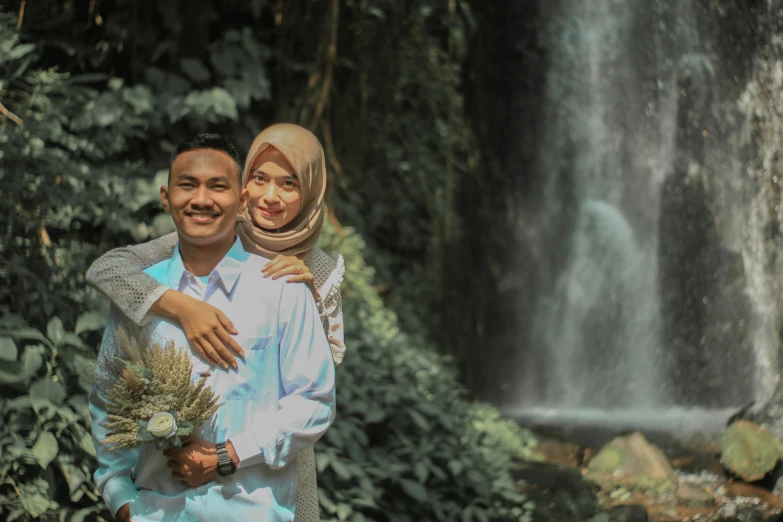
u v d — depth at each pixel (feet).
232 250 6.87
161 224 15.16
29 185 13.10
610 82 35.45
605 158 35.24
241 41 19.03
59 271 13.08
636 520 16.81
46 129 13.57
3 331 11.04
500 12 33.50
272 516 6.52
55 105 14.92
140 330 6.68
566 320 33.83
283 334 6.71
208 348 6.45
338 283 7.99
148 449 6.63
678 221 34.63
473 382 30.45
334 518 13.55
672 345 33.76
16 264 12.16
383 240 25.75
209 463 6.37
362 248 21.94
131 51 17.70
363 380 16.40
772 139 33.63
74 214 13.93
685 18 34.99
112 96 15.83
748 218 33.83
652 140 35.32
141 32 17.71
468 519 15.24
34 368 10.97
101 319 12.12
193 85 17.85
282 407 6.56
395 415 16.24
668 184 34.94
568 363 33.53
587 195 35.17
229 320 6.52
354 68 22.31
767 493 18.84
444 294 28.30
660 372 33.60
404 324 25.02
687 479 19.70
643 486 18.88
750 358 32.73
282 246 7.66
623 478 19.29
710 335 33.45
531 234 33.76
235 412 6.50
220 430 6.48
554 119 34.86
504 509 16.31
